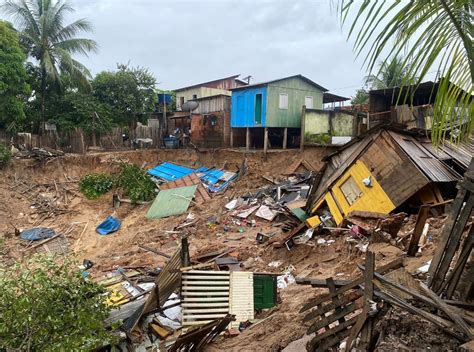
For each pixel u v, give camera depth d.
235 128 27.36
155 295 7.61
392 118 15.97
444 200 11.66
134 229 18.73
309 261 10.98
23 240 17.17
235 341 7.12
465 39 2.61
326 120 24.23
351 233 11.11
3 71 21.02
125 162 24.50
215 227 16.89
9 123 23.86
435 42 2.58
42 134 26.09
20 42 24.48
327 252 10.98
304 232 12.60
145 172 23.88
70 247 17.23
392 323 4.14
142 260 13.70
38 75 26.72
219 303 8.16
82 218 20.16
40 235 17.64
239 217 17.58
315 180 16.16
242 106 25.59
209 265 8.77
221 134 27.62
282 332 6.82
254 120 24.52
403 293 4.20
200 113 30.02
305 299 8.20
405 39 2.50
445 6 2.49
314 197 15.97
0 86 20.95
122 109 31.67
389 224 9.81
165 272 9.23
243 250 13.19
